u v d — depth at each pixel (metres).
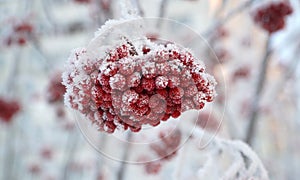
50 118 1.95
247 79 1.30
